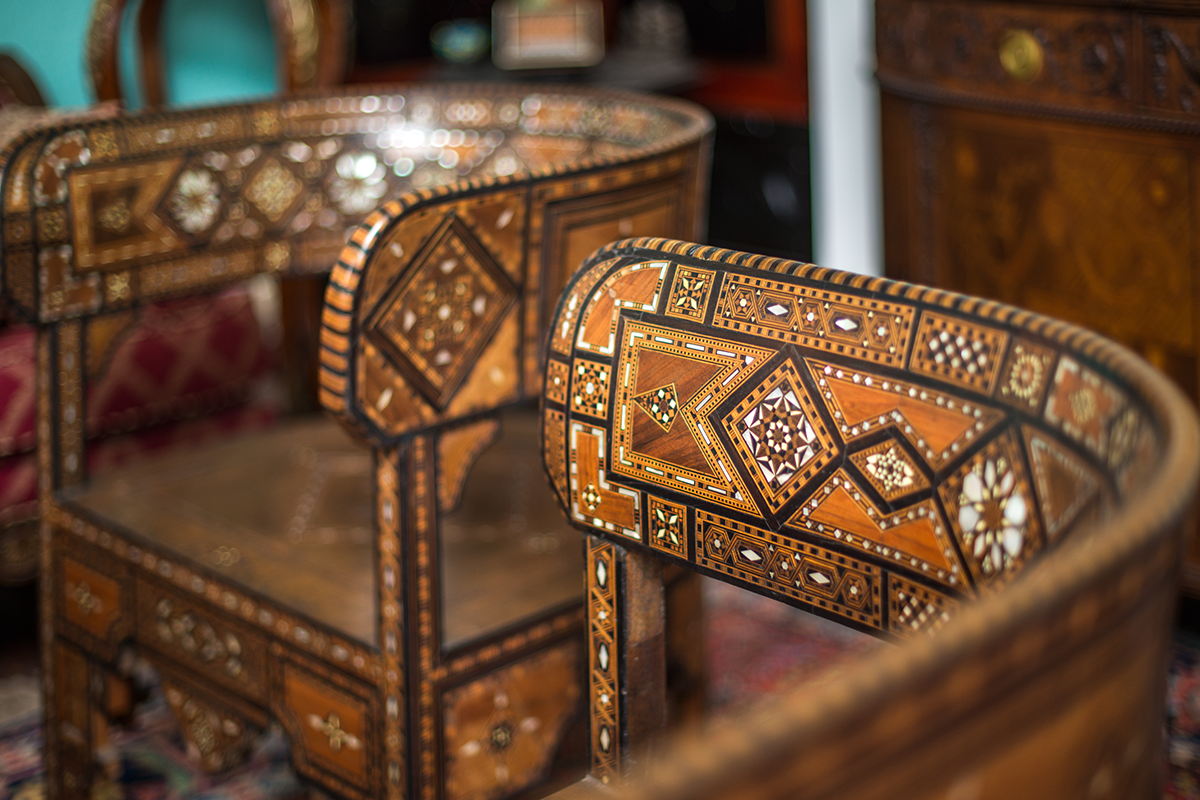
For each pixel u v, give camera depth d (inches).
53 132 66.1
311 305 102.7
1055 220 85.2
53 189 66.3
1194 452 23.7
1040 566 23.5
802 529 38.1
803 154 141.4
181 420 102.0
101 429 96.3
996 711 21.5
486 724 60.9
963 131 91.1
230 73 108.6
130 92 105.1
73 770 75.7
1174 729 77.4
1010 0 83.3
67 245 67.4
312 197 76.4
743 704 83.0
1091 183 82.0
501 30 146.7
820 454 37.2
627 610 45.1
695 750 18.8
